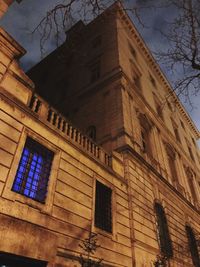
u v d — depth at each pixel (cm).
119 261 1029
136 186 1434
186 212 2062
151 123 2289
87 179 1065
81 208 955
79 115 2075
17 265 676
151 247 1295
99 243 969
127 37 2819
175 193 1986
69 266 795
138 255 1149
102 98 2000
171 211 1778
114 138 1622
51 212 820
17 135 820
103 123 1794
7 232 654
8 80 863
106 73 2170
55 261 756
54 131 988
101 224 1050
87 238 913
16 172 771
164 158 2191
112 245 1034
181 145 3016
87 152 1137
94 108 1988
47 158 929
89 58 2600
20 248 669
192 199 2416
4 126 788
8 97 834
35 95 985
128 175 1404
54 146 962
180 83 970
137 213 1314
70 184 958
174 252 1526
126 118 1731
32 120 905
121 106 1773
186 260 1633
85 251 880
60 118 1083
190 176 2814
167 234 1558
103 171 1209
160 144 2267
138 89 2312
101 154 1284
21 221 705
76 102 2231
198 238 1956
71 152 1039
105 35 2670
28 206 755
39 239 729
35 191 824
